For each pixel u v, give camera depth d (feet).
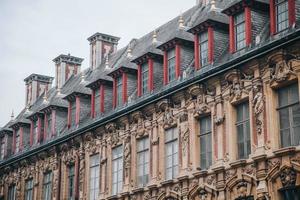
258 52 94.43
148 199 114.11
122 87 131.44
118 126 127.85
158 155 114.32
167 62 119.03
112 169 128.26
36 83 192.44
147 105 118.52
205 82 105.50
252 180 92.89
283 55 91.71
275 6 96.73
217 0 125.90
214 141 102.01
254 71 96.53
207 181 101.50
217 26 109.70
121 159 126.00
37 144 161.07
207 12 116.67
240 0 101.65
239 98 98.63
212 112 103.45
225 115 100.99
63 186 143.33
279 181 89.30
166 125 113.70
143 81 125.70
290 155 88.02
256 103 94.94
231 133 99.25
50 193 148.77
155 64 124.47
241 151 97.91
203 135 106.22
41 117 163.53
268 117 93.15
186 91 109.60
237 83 99.30
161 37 137.59
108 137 130.62
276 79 92.63
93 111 140.46
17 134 175.73
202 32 111.45
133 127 122.93
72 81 175.22
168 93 112.37
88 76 162.20
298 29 88.43
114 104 132.67
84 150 138.21
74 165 141.90
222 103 101.91
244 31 102.37
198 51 111.55
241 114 99.14
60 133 153.07
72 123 150.00
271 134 92.12
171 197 108.58
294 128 90.22
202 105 105.70
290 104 91.35
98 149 133.59
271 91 93.76
